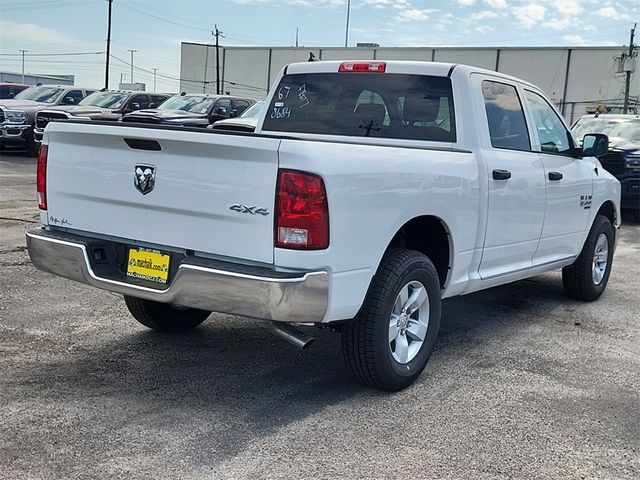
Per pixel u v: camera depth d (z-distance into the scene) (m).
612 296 7.38
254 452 3.58
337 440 3.75
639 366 5.15
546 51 54.94
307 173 3.60
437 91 5.12
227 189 3.72
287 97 5.78
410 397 4.39
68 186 4.36
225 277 3.66
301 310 3.68
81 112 19.53
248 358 4.99
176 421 3.91
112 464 3.40
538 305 6.88
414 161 4.29
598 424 4.11
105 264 4.28
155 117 16.88
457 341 5.62
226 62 67.62
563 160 6.18
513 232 5.42
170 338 5.36
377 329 4.16
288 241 3.62
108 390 4.30
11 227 9.24
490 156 5.09
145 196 4.00
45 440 3.62
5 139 19.19
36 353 4.89
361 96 5.43
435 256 4.86
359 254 3.90
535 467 3.56
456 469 3.50
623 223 13.04
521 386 4.66
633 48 49.88
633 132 13.84
